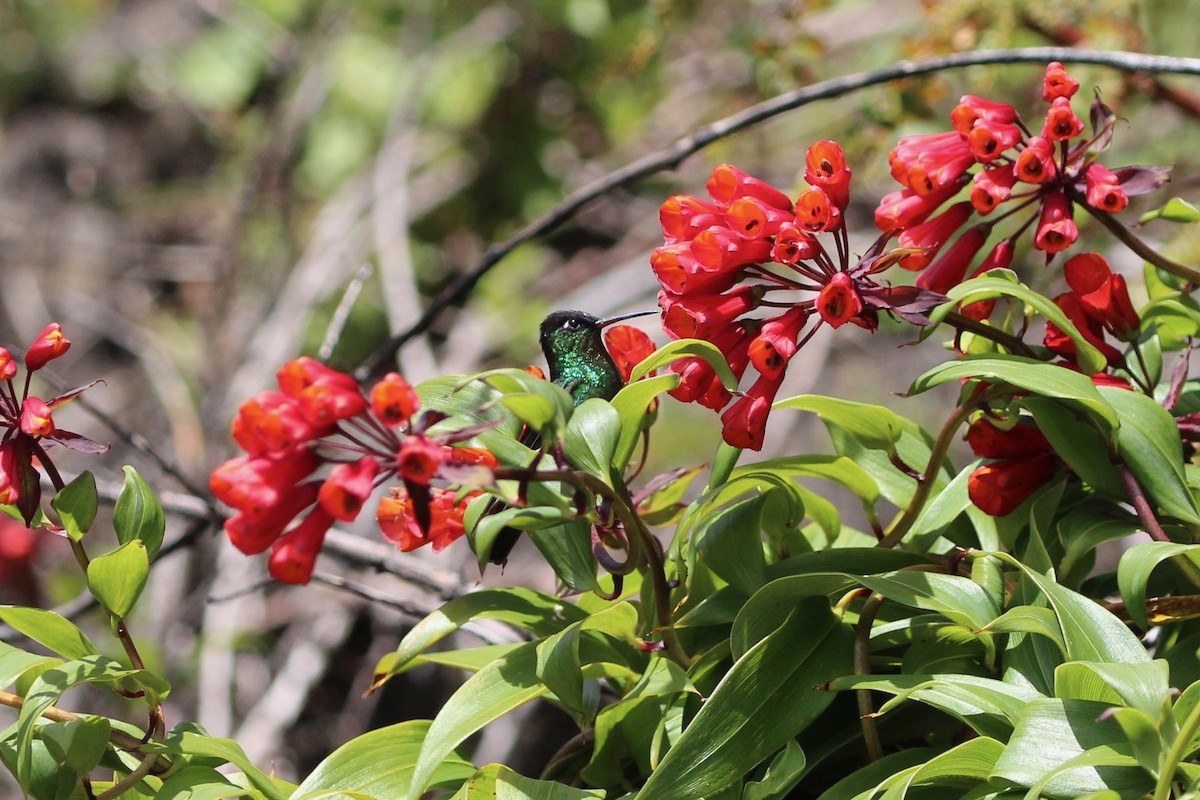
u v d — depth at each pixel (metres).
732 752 1.58
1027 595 1.61
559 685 1.59
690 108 4.28
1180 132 2.83
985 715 1.58
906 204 1.62
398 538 1.61
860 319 1.60
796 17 2.57
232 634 3.38
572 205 1.93
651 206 4.30
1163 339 1.72
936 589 1.60
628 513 1.58
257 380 3.77
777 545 1.67
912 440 1.70
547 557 1.62
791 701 1.59
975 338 1.68
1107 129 1.62
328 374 1.54
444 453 1.55
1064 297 1.65
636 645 1.64
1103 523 1.63
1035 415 1.62
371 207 4.29
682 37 4.10
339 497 1.53
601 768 1.64
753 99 2.95
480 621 1.84
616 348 1.68
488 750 3.25
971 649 1.61
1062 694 1.56
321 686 3.84
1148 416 1.62
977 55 1.84
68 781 1.60
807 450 3.65
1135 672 1.53
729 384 1.59
